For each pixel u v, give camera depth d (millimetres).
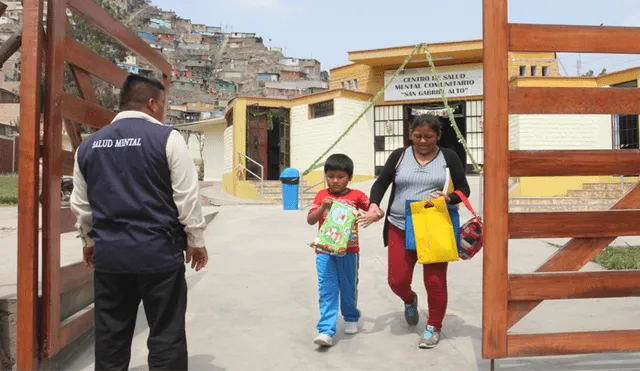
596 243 3174
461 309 4684
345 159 3885
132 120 2738
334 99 20312
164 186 2656
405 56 19359
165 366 2646
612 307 4703
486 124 3057
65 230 3816
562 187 16219
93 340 4008
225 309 4684
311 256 7117
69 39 3449
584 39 3105
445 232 3586
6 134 36406
